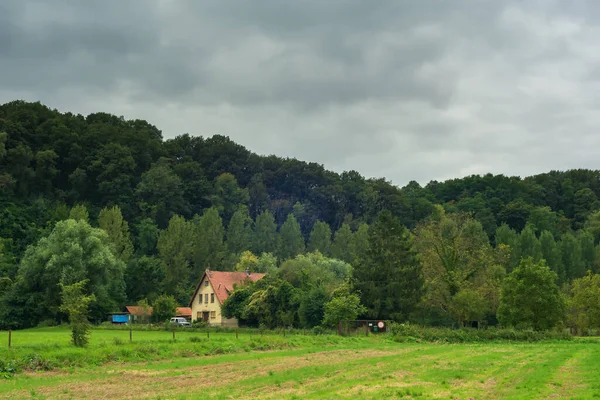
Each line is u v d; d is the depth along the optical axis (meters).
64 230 95.44
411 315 69.56
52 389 23.80
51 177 146.88
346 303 62.78
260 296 74.69
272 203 174.38
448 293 72.44
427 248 75.94
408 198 176.62
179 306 110.81
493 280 74.06
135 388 23.89
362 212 171.12
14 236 124.00
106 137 160.12
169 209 150.88
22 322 91.56
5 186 134.62
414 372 28.05
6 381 26.56
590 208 168.62
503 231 122.19
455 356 38.06
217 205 158.50
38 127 153.62
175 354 38.47
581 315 71.31
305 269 81.00
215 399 20.19
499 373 27.50
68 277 91.50
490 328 59.72
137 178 155.75
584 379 24.69
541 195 175.25
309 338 52.91
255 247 141.00
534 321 62.06
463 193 180.75
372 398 19.59
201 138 191.75
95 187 151.00
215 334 65.19
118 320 95.31
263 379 25.69
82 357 33.41
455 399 19.53
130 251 120.19
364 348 46.88
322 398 19.77
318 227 146.12
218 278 100.88
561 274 108.25
